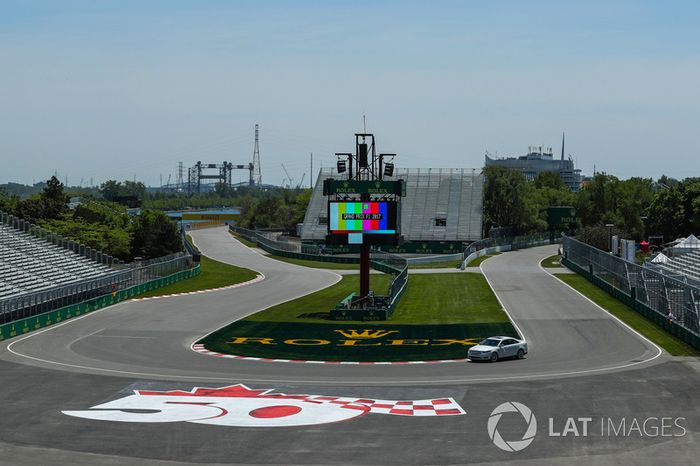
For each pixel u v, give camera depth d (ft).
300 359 169.27
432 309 243.60
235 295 286.05
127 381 145.79
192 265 355.15
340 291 298.97
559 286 295.69
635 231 579.48
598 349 177.17
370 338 194.49
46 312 217.15
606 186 625.82
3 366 159.53
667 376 148.15
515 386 140.67
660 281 211.41
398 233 232.53
